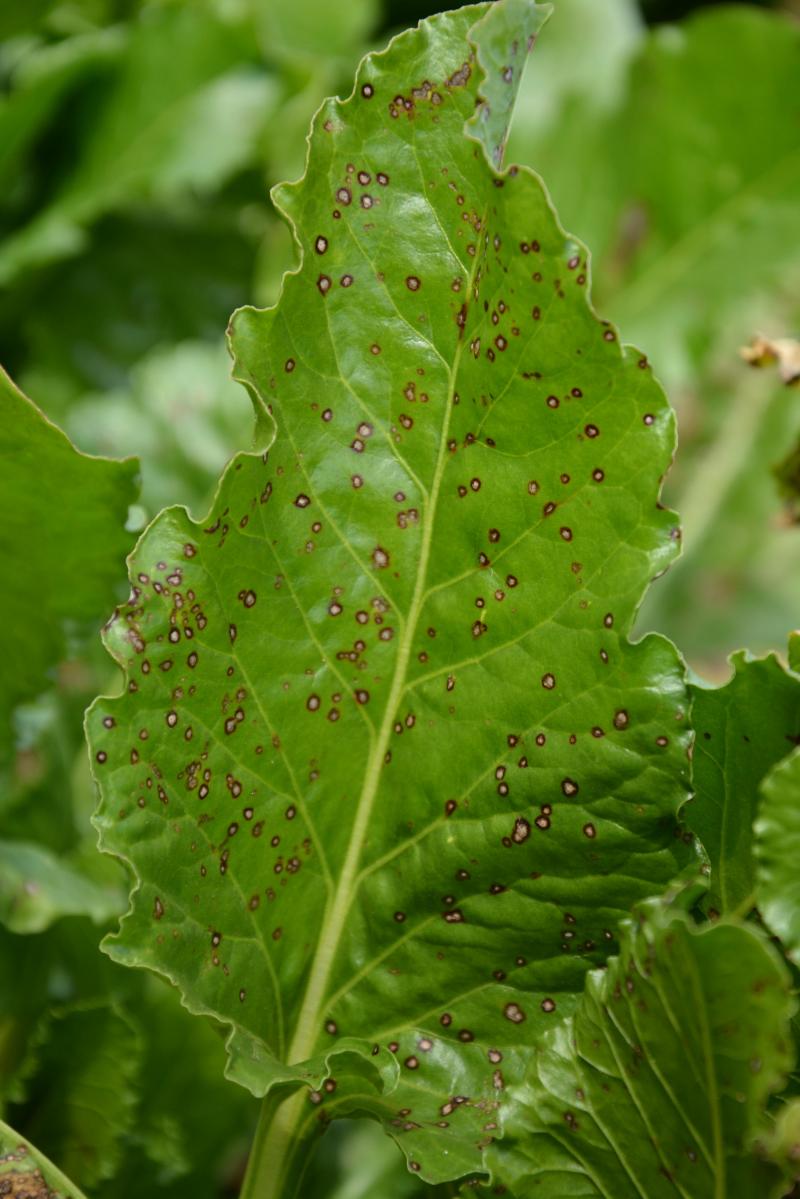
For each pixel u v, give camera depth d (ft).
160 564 2.92
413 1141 2.91
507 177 2.85
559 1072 2.86
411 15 6.59
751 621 6.21
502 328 2.90
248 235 5.79
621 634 2.90
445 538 2.96
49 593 3.25
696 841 2.92
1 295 5.49
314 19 6.06
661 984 2.75
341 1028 2.99
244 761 2.97
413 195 2.93
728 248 5.38
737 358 6.33
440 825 2.98
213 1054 3.63
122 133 5.38
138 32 5.35
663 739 2.90
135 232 5.74
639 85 5.45
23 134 5.31
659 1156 2.82
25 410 3.04
